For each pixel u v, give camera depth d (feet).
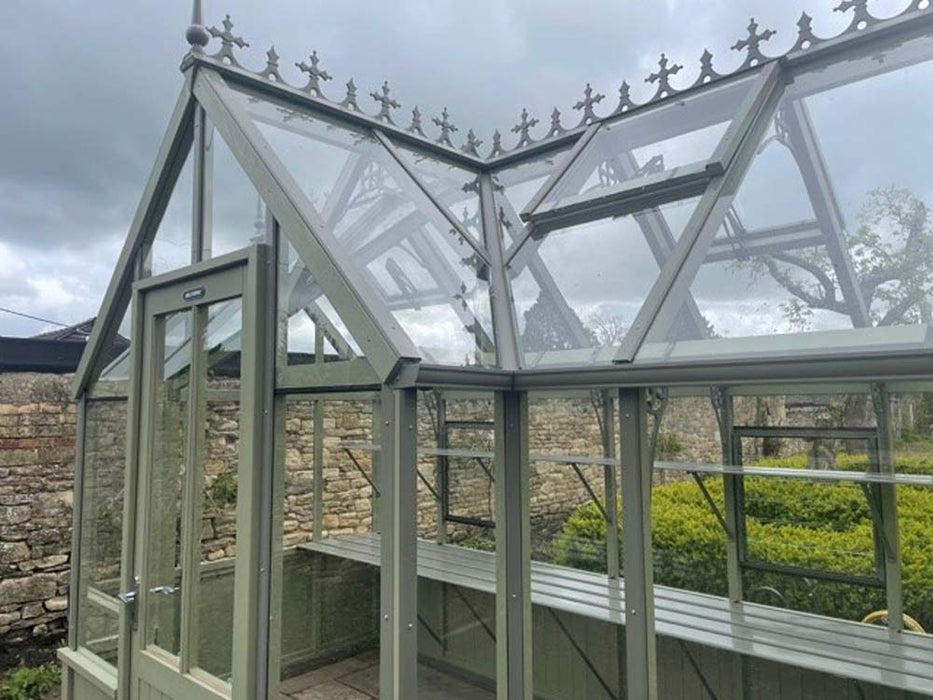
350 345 8.16
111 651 11.86
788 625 11.16
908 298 7.31
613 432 11.06
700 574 11.80
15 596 16.39
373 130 12.84
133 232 12.18
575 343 9.42
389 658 7.63
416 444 7.88
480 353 9.58
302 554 11.51
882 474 10.15
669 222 9.85
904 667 9.79
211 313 10.12
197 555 9.88
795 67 10.89
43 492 16.97
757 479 12.00
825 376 6.57
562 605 10.43
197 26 11.23
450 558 10.80
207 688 9.37
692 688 10.48
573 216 11.17
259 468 9.09
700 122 11.32
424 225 11.10
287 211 9.09
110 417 12.60
